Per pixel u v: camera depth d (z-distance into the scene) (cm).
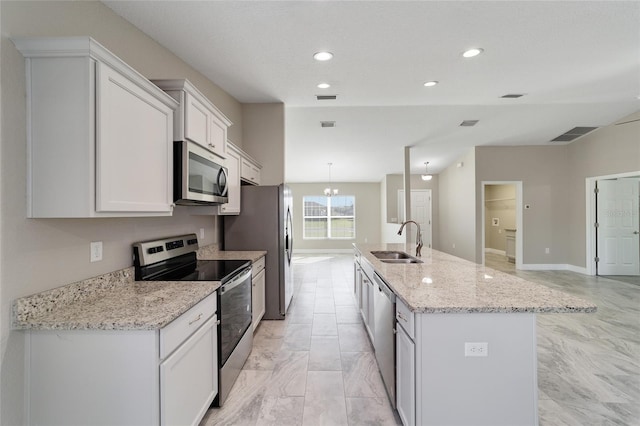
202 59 264
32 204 126
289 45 244
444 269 229
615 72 305
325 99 379
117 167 137
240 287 233
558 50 259
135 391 125
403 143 608
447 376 144
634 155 494
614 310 370
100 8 174
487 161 633
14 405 123
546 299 150
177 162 185
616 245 565
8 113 120
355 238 951
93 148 126
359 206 952
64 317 128
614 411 185
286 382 218
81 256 153
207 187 217
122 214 142
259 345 279
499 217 905
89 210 125
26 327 123
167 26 210
